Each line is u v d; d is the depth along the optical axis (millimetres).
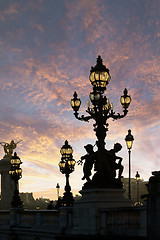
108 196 14312
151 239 10898
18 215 20500
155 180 11234
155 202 11047
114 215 12914
